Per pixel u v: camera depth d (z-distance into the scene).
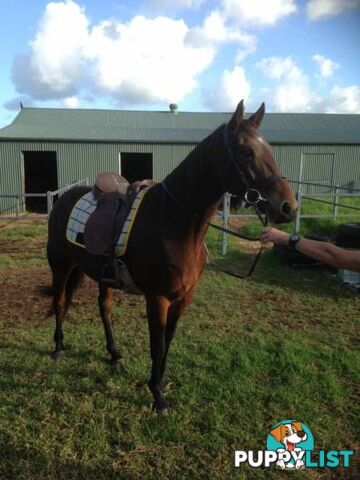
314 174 16.33
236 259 6.92
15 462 2.23
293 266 6.36
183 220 2.37
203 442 2.39
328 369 3.19
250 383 2.96
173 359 3.31
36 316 4.26
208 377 3.05
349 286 5.43
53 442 2.38
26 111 19.80
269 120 21.03
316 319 4.36
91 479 2.13
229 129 2.17
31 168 18.98
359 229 6.28
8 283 5.45
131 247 2.51
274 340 3.76
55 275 3.39
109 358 3.33
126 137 15.55
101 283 2.86
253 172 2.08
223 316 4.38
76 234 2.95
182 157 15.44
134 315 4.30
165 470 2.20
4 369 3.14
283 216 2.03
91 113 20.42
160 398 2.65
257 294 5.16
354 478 2.18
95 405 2.73
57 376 3.04
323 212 11.57
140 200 2.62
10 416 2.60
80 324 4.04
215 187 2.29
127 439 2.41
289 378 3.03
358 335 3.95
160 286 2.43
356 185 16.62
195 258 2.45
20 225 10.69
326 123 20.73
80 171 14.96
